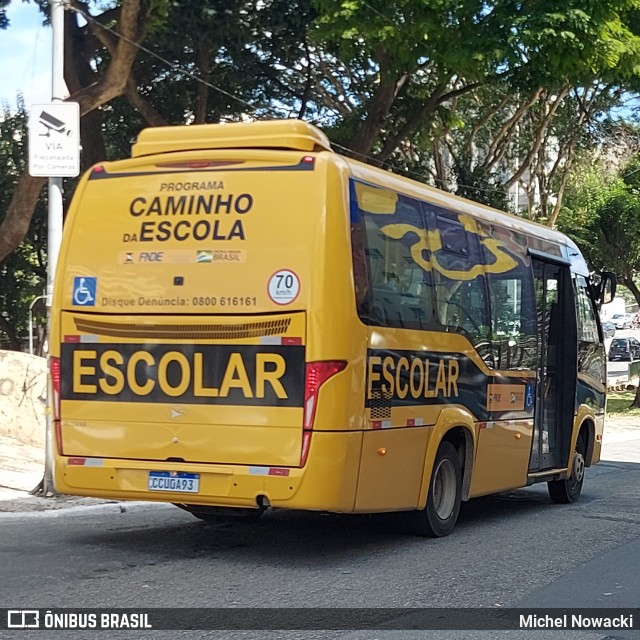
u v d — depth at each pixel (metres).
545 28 15.36
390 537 8.98
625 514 10.98
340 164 7.50
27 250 25.61
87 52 18.52
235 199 7.49
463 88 19.78
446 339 8.83
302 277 7.21
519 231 10.81
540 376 11.07
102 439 7.73
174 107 20.83
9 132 23.42
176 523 9.58
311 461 7.10
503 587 7.09
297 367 7.18
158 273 7.62
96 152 19.59
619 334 77.25
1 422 14.14
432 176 24.06
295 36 18.53
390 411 7.83
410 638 5.73
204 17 16.20
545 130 26.84
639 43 16.72
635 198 28.83
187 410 7.46
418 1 16.00
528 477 10.69
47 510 9.95
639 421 25.67
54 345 7.93
